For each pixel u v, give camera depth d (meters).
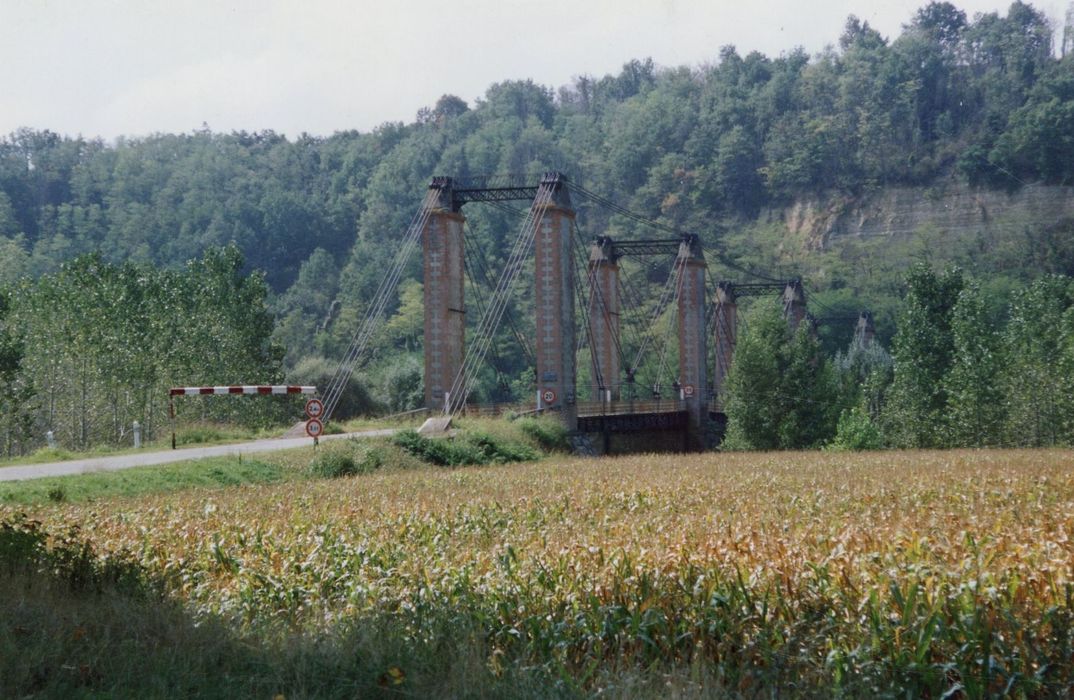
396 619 18.91
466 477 54.06
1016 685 15.18
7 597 18.53
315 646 16.36
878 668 15.70
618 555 21.42
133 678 14.70
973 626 15.98
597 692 14.54
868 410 141.62
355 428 90.19
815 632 16.92
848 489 42.62
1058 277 128.12
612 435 121.38
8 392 92.19
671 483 47.88
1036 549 20.88
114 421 102.19
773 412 110.38
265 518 33.47
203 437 74.88
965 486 42.34
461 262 99.00
